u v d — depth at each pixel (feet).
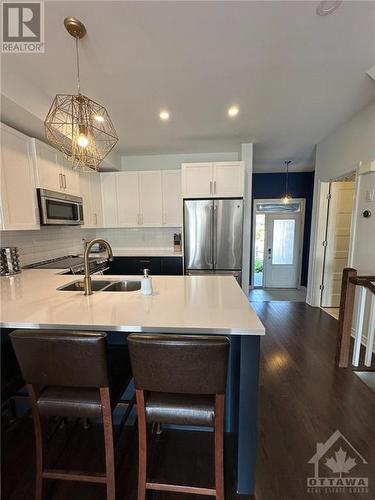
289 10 4.66
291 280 19.25
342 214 13.07
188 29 5.08
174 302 4.83
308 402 6.14
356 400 6.22
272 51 5.81
